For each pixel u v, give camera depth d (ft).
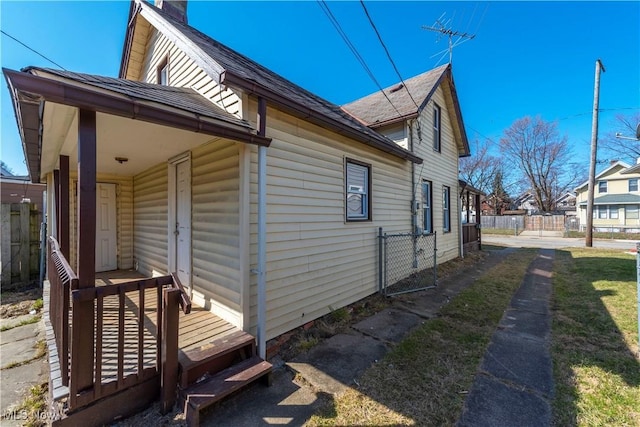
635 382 7.93
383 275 18.19
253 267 10.02
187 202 13.23
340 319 13.28
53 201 15.37
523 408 6.98
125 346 8.75
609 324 11.96
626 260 27.81
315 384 8.21
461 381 8.18
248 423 6.66
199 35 15.98
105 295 6.36
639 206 72.59
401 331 11.93
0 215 18.07
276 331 11.03
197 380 7.58
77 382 6.07
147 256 17.69
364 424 6.59
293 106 10.57
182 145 11.39
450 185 30.35
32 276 19.19
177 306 7.12
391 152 17.98
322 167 13.60
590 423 6.41
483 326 12.31
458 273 23.77
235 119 9.34
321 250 13.42
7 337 11.48
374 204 17.69
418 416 6.79
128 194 19.99
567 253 35.24
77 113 6.53
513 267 26.27
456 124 30.89
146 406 7.11
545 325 12.25
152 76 19.24
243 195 9.79
